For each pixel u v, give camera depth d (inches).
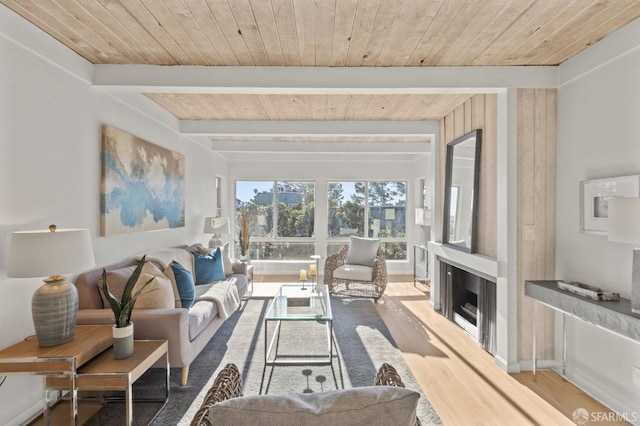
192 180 196.7
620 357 87.9
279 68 109.0
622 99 87.2
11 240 74.6
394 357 118.1
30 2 75.3
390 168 270.1
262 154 267.3
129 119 130.4
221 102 147.0
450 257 150.0
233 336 137.1
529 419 83.8
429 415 85.0
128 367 75.9
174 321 94.9
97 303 99.7
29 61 84.7
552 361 110.5
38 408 86.0
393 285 228.8
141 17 81.0
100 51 99.5
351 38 91.1
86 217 106.3
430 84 109.1
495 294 117.0
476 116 134.4
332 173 269.4
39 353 73.2
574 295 89.7
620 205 72.3
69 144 98.7
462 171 145.3
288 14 79.4
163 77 108.6
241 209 271.7
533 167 110.2
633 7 77.3
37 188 87.7
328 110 157.5
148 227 142.7
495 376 105.0
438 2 74.6
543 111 110.2
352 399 31.4
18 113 81.9
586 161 98.8
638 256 74.4
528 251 110.3
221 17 81.0
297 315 116.3
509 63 107.6
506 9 77.5
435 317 161.2
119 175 121.5
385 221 273.1
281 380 102.8
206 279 157.1
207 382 100.7
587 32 88.7
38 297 75.6
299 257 272.1
